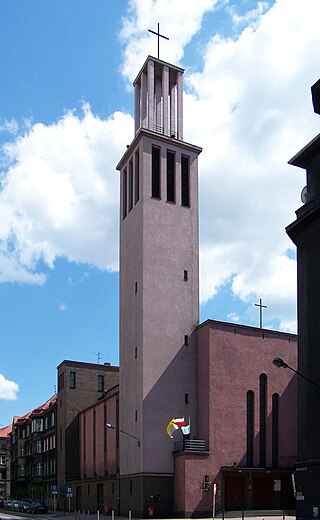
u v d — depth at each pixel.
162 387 48.94
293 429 51.09
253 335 51.22
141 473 46.47
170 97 59.78
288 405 51.38
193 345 51.22
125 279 54.97
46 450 82.62
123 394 52.44
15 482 101.75
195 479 45.25
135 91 60.94
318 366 27.00
